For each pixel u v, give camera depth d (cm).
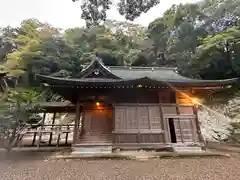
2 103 994
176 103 1108
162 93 1137
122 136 1021
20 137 1164
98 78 1171
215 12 3114
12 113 947
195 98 1182
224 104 1892
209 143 1372
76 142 1023
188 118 1086
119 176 594
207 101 1973
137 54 3478
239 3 2795
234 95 1970
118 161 822
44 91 2200
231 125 1545
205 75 2388
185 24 3145
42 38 3192
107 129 1195
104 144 1005
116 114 1064
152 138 1024
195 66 2434
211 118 1755
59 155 940
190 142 1028
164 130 1040
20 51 2786
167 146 1002
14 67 2509
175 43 3069
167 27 3669
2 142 983
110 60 3228
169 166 721
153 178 568
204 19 3198
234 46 2069
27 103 1087
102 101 1103
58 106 1324
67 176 602
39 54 2725
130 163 782
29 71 2583
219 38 2212
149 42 3844
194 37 2986
